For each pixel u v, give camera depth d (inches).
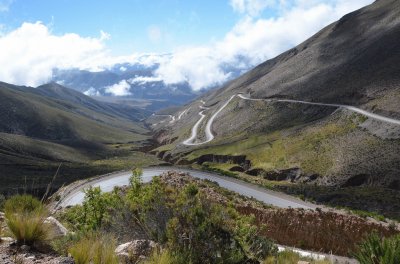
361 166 4446.4
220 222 329.4
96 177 3051.2
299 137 6048.2
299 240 894.4
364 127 5315.0
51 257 231.5
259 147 6343.5
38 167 6929.1
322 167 4859.7
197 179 2057.1
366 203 3363.7
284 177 5137.8
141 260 263.7
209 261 296.0
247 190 2751.0
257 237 396.8
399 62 7081.7
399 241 243.9
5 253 231.0
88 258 222.2
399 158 4281.5
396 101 5546.3
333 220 1336.1
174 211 331.6
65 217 663.1
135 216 372.8
